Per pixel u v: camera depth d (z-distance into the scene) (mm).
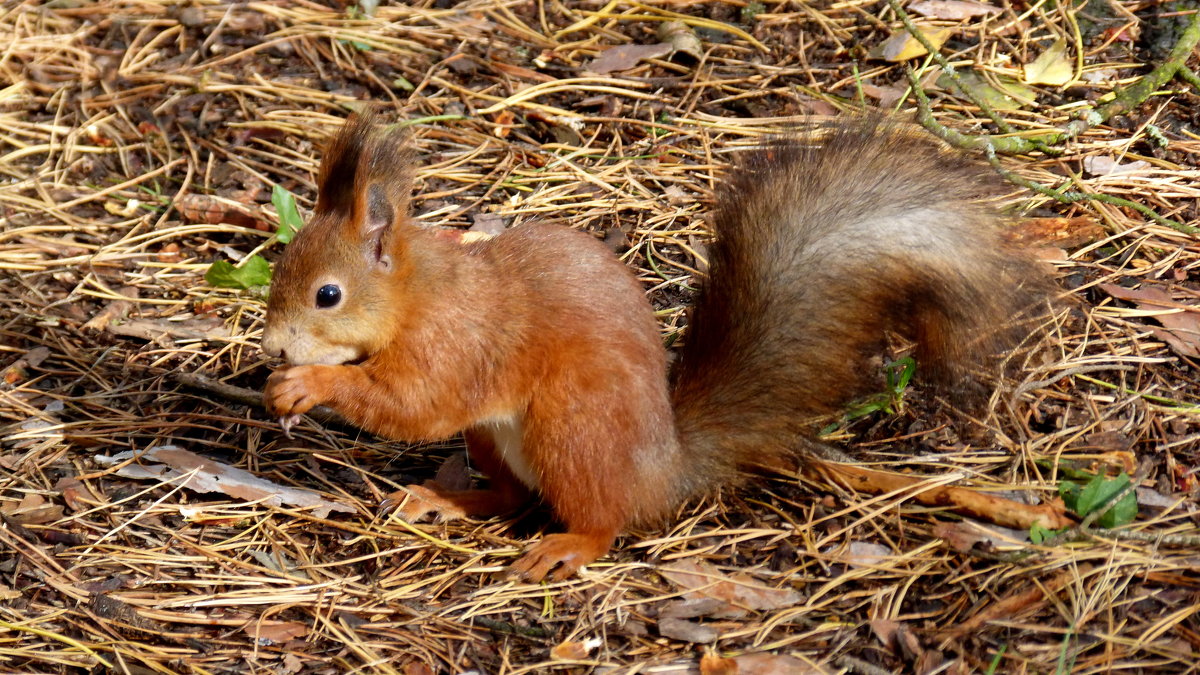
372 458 10125
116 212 12758
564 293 8789
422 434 8977
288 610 8609
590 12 15234
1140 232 11508
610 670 7941
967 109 13109
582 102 13727
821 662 7863
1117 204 11422
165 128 13742
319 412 10516
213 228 12422
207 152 13422
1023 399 9930
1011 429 9656
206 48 14836
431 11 15320
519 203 12406
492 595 8641
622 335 8734
